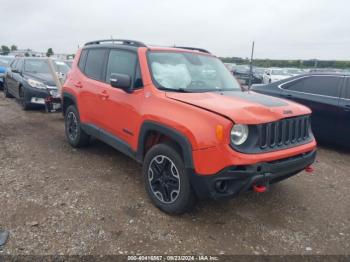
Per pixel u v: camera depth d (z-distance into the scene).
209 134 2.93
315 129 6.42
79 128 5.35
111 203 3.65
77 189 3.98
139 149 3.78
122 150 4.20
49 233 3.01
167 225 3.25
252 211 3.65
